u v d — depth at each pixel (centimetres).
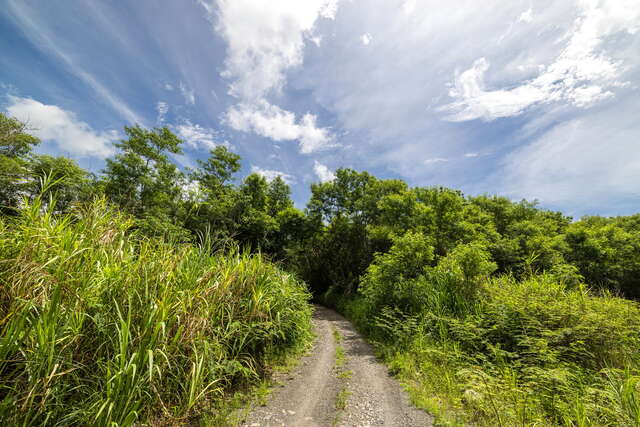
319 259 2395
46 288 244
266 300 510
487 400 358
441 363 527
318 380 481
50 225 298
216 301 408
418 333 666
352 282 1866
